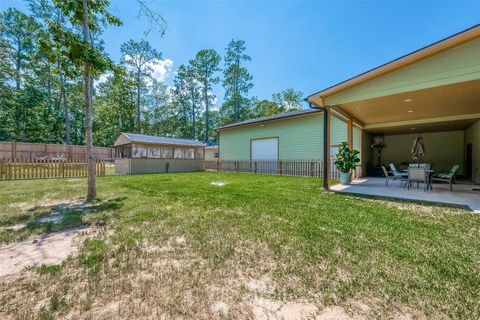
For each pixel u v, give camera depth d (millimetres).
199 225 3338
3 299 1649
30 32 20906
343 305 1569
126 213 4027
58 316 1470
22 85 23000
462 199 5094
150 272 2027
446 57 4668
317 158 12344
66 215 3875
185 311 1517
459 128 11195
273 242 2688
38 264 2193
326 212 4059
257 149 15391
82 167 11320
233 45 30078
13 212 4094
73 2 5324
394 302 1586
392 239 2756
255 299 1647
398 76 5297
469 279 1860
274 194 5945
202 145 17812
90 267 2119
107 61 5629
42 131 24250
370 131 12188
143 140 14398
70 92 26031
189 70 31453
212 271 2043
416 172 6656
